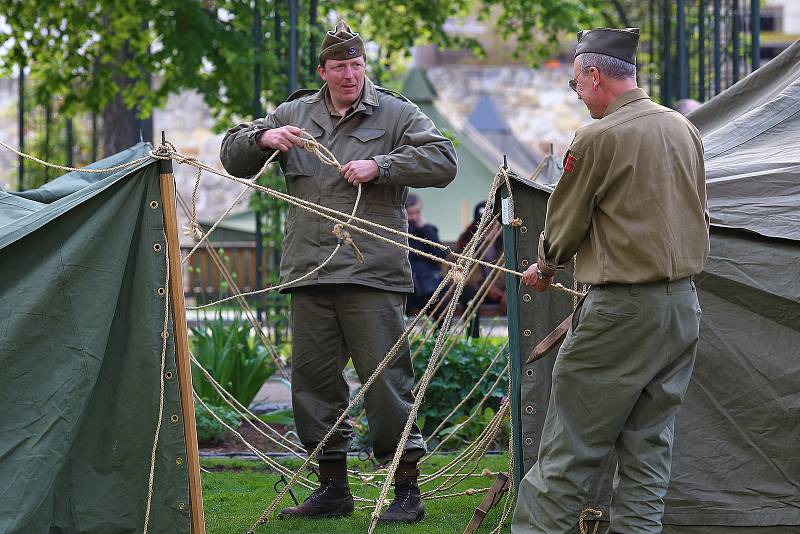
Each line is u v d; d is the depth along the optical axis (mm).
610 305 5938
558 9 20906
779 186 7035
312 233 7461
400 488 7672
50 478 5828
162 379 6066
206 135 41188
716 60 15219
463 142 25984
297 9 16078
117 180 6051
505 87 49156
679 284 5957
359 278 7359
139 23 21109
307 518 7734
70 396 5891
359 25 21906
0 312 5871
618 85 6129
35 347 5891
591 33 6203
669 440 6125
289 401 12805
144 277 6102
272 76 17000
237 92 20594
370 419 7590
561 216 6113
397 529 7355
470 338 12227
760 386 6781
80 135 26109
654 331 5898
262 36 17672
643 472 6035
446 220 26219
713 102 8906
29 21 21250
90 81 21750
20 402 5848
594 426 6031
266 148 7379
